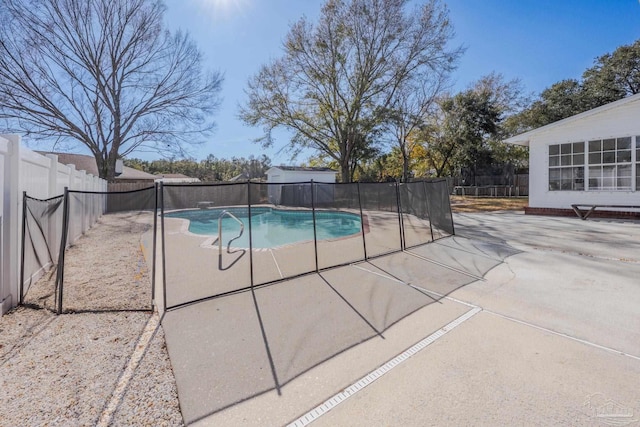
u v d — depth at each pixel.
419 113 20.52
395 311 3.26
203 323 3.04
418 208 9.58
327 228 11.09
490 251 5.77
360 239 7.14
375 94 19.64
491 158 24.27
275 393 2.03
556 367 2.23
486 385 2.05
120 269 5.05
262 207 15.58
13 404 1.89
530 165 11.98
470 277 4.33
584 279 4.11
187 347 2.60
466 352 2.45
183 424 1.77
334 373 2.23
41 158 4.82
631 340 2.58
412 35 17.97
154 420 1.79
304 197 17.16
